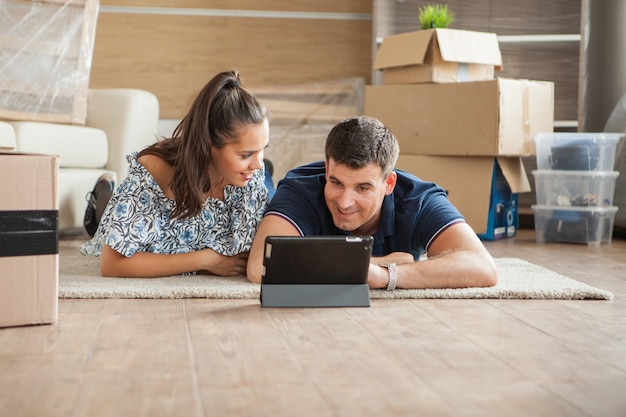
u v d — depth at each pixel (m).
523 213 4.36
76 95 3.75
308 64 5.10
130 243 2.09
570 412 1.11
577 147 3.51
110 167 3.88
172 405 1.11
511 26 4.68
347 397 1.16
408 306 1.85
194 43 5.04
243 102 1.96
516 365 1.35
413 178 2.15
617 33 4.44
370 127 1.87
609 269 2.68
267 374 1.27
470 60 3.85
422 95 3.87
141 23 5.00
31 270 1.60
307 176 2.13
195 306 1.82
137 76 5.02
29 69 3.64
